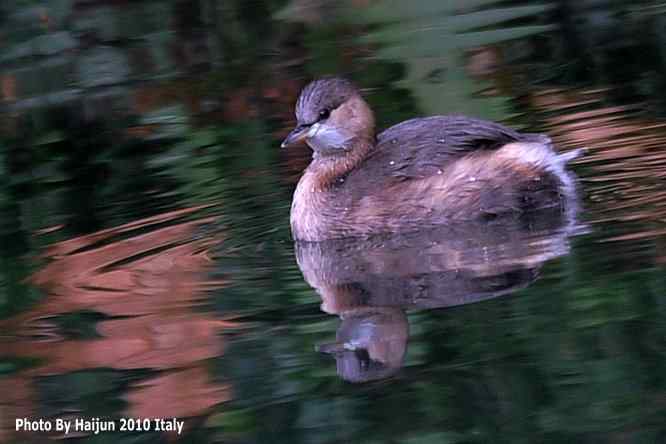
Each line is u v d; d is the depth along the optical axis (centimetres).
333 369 959
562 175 1288
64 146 1709
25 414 935
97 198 1490
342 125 1309
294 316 1062
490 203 1264
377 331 1017
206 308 1094
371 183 1285
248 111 1753
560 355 938
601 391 884
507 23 1953
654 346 936
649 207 1226
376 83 1775
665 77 1681
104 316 1095
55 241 1341
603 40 1855
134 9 2134
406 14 2038
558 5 2009
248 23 2089
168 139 1686
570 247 1144
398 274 1138
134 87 1900
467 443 838
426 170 1277
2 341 1063
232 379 955
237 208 1395
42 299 1156
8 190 1565
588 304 1015
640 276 1052
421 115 1647
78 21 2117
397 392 921
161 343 1032
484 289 1075
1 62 2017
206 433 882
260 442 869
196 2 2150
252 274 1179
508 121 1595
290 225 1323
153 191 1489
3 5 2116
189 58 1991
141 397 947
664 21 1898
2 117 1844
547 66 1773
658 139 1453
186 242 1291
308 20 2077
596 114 1573
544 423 852
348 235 1273
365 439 858
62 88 1927
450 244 1205
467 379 922
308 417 891
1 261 1290
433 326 1016
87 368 993
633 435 827
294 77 1855
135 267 1227
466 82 1745
